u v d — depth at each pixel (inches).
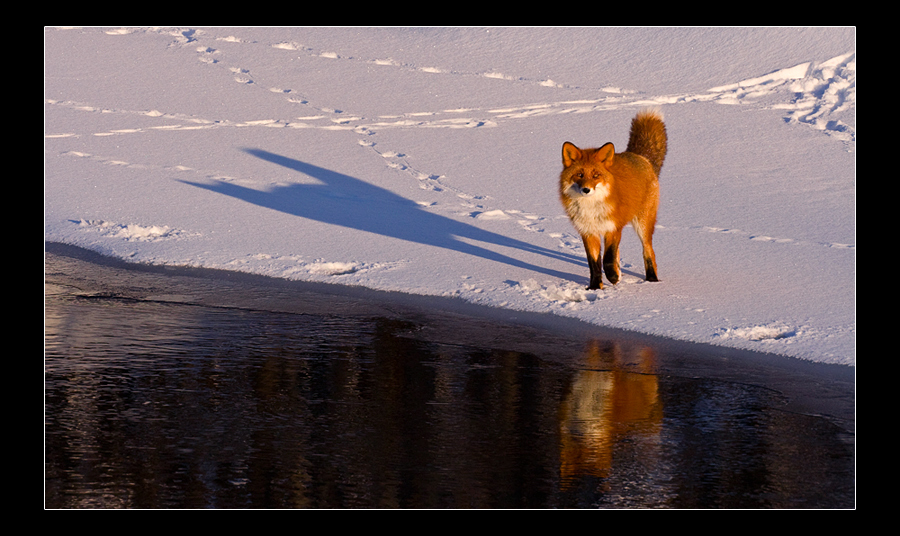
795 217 1690.5
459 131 2396.7
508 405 855.1
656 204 1349.7
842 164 2064.5
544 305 1213.1
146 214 1679.4
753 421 815.1
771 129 2381.9
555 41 3336.6
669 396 881.5
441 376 939.3
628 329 1110.4
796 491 668.7
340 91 2778.1
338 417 816.3
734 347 1038.4
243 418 811.4
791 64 2881.4
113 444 746.2
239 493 660.1
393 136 2346.2
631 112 2559.1
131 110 2514.8
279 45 3294.8
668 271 1378.0
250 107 2586.1
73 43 3179.1
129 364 961.5
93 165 2015.3
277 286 1307.8
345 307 1208.2
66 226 1592.0
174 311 1179.9
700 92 2753.4
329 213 1733.5
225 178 1964.8
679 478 692.1
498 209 1786.4
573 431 789.2
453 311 1194.6
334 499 650.8
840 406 852.0
